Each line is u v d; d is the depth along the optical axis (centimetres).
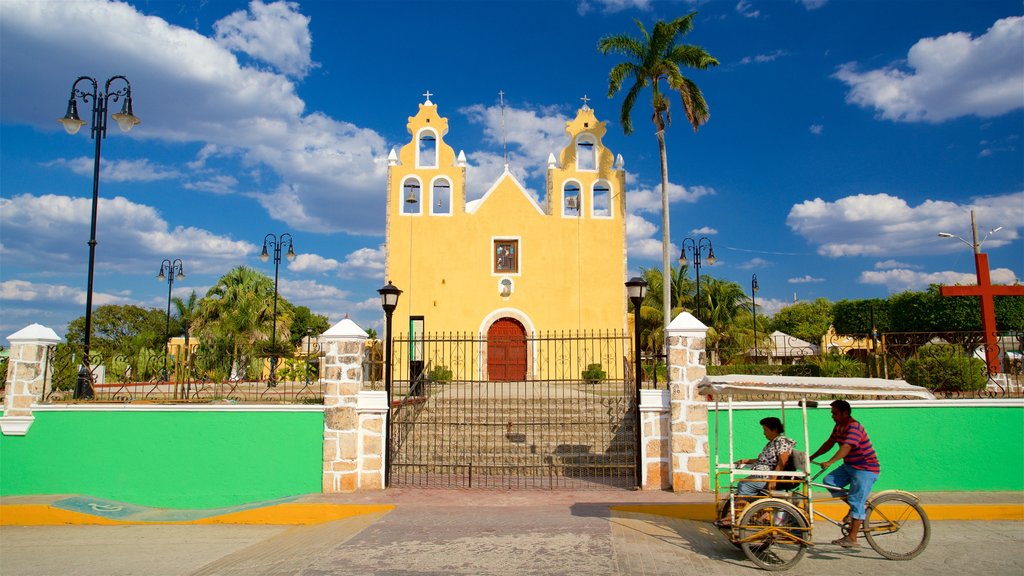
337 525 865
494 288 2547
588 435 1309
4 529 904
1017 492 963
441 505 934
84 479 1027
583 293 2559
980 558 696
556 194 2605
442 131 2614
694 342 1003
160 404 1048
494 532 791
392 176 2586
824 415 992
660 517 864
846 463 703
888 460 984
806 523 660
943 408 992
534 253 2570
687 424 990
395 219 2567
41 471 1029
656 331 3008
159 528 899
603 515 865
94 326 4209
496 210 2586
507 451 1260
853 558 698
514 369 2512
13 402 1041
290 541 799
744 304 3719
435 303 2530
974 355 1380
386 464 1052
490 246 2566
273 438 1028
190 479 1021
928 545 746
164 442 1030
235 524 920
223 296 3509
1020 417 984
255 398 1416
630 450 1234
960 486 977
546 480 1104
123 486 1023
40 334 1062
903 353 1387
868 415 994
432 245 2559
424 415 1462
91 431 1037
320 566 677
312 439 1028
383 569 664
